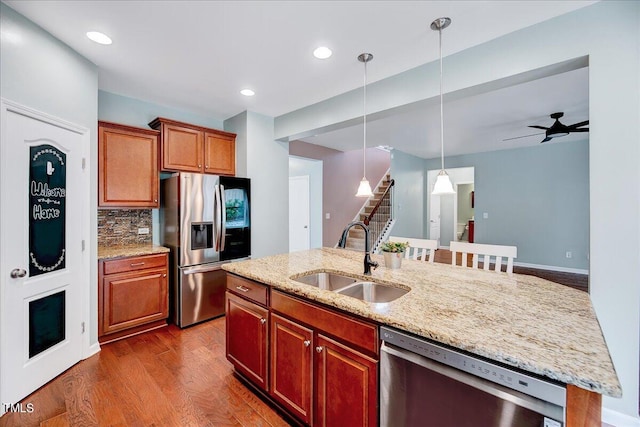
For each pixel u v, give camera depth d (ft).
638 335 5.36
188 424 5.64
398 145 19.24
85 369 7.45
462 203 30.45
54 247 6.98
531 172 19.62
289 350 5.55
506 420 3.04
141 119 11.09
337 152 20.75
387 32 6.79
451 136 16.66
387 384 3.99
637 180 5.36
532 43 6.43
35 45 6.40
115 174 9.43
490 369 3.12
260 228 12.59
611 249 5.54
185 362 7.86
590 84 5.72
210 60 8.12
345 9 6.02
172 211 10.47
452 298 4.72
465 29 6.61
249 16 6.23
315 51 7.63
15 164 6.05
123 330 9.33
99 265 8.65
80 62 7.69
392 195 20.81
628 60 5.43
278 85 9.70
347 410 4.54
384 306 4.36
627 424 5.39
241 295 6.84
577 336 3.37
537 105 11.59
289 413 5.74
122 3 5.81
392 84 8.95
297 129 12.11
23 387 6.22
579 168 18.06
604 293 5.59
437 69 7.95
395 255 6.81
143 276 9.59
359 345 4.39
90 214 8.05
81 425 5.56
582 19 5.84
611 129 5.54
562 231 18.62
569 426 2.72
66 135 7.27
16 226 6.09
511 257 6.63
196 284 10.43
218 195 10.81
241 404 6.21
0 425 5.52
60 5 5.84
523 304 4.42
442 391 3.51
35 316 6.53
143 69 8.60
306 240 19.97
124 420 5.71
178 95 10.59
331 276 6.91
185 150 11.07
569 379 2.61
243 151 12.34
